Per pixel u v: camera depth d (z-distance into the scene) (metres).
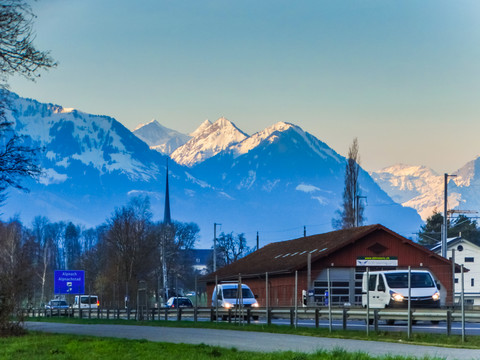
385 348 43.50
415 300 73.31
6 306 58.53
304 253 124.75
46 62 51.97
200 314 88.81
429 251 120.44
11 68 51.34
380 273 75.81
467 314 50.03
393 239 120.06
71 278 154.12
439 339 47.72
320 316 62.66
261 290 131.38
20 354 43.41
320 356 37.09
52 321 105.44
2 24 49.84
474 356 38.06
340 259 117.44
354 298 117.25
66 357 41.12
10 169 54.09
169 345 45.31
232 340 51.81
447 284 119.94
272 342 49.38
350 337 52.44
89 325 83.56
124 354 41.53
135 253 159.38
